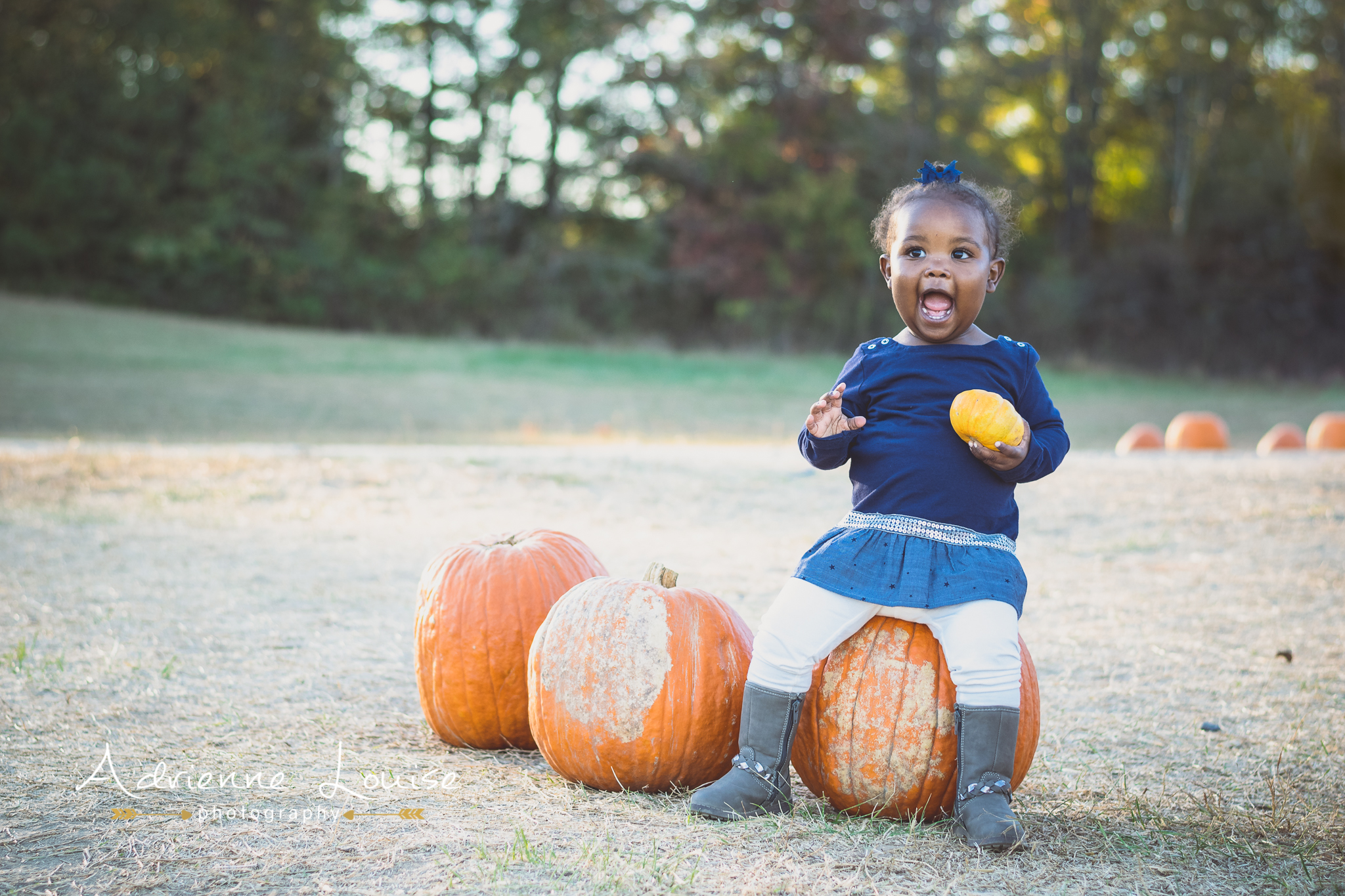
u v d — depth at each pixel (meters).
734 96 40.06
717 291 39.88
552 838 2.94
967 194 3.20
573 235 43.41
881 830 3.08
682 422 21.55
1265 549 7.96
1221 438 14.97
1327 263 41.09
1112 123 44.91
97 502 9.20
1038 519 9.16
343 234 39.41
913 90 39.75
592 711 3.35
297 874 2.70
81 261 35.94
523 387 25.83
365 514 9.02
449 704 3.87
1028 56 42.59
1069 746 4.06
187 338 29.16
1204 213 42.28
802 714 3.29
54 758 3.61
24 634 5.29
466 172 43.06
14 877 2.67
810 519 9.06
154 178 36.88
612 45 39.94
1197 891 2.72
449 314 39.22
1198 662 5.24
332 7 39.84
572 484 10.23
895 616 3.14
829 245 38.75
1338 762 3.87
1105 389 32.97
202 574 6.78
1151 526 8.81
